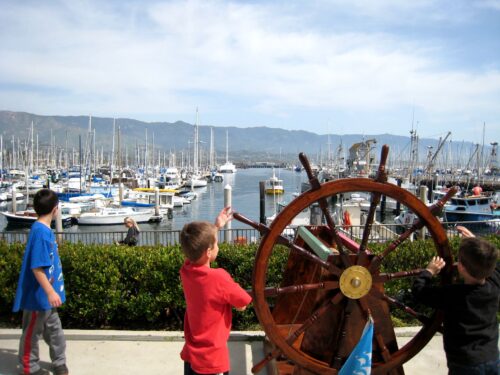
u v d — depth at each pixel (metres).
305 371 3.20
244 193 62.88
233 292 2.67
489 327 2.62
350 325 3.13
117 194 42.25
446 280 3.18
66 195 40.91
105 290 4.70
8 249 5.10
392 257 5.18
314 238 3.62
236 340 4.36
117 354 4.05
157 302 4.70
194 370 2.69
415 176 51.28
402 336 4.48
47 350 4.06
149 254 4.84
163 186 57.38
